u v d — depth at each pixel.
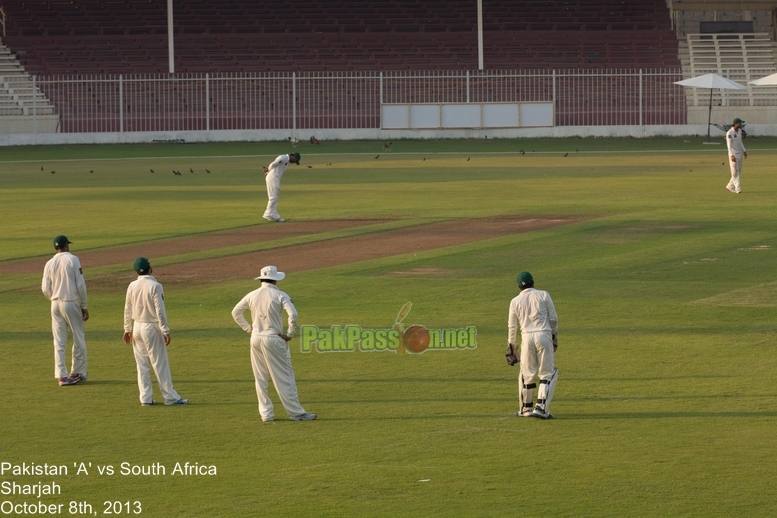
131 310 44.25
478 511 32.16
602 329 56.94
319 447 38.50
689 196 116.00
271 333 41.31
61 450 38.38
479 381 47.56
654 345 53.38
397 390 46.28
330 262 78.44
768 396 44.34
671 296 64.75
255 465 36.62
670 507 32.28
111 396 45.72
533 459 36.84
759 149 189.12
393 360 51.50
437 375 48.66
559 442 38.72
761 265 74.25
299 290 68.19
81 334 47.91
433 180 138.88
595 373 48.47
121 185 137.88
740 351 51.91
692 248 81.69
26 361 52.03
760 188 123.38
